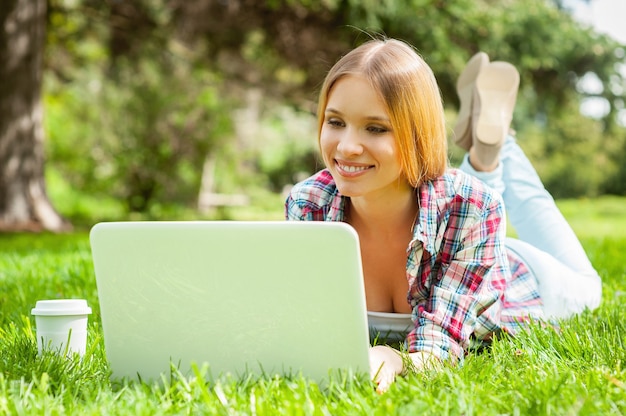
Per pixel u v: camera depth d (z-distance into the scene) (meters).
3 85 8.94
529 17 10.36
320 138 1.89
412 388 1.53
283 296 1.59
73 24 11.14
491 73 3.09
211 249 1.59
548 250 2.92
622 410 1.45
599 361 1.82
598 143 21.20
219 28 10.85
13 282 3.62
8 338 2.24
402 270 2.11
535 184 3.03
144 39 11.36
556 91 11.27
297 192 2.19
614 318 2.38
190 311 1.66
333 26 10.47
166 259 1.63
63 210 14.27
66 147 14.53
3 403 1.47
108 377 1.76
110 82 13.95
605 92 11.16
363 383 1.60
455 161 10.21
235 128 15.96
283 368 1.65
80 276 3.59
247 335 1.64
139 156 14.14
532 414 1.42
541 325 2.24
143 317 1.71
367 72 1.78
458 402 1.45
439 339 1.91
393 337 2.19
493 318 2.10
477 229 2.03
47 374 1.64
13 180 8.99
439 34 9.94
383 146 1.80
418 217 2.01
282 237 1.53
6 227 8.73
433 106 1.88
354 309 1.55
